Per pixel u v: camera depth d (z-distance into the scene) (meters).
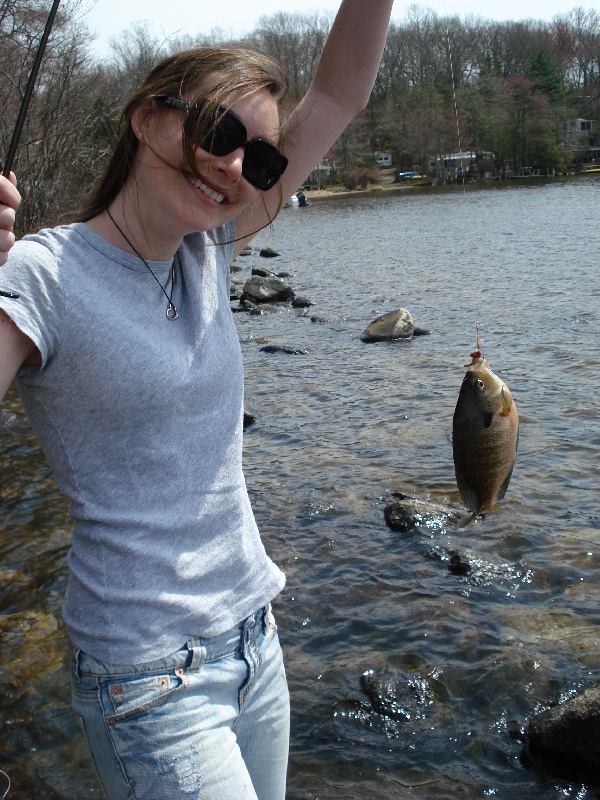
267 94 2.07
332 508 7.19
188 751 1.98
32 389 1.92
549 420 9.19
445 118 82.75
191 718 2.01
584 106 93.94
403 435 9.06
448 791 3.94
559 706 4.19
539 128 81.25
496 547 6.22
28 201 21.25
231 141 1.95
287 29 70.56
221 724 2.07
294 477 8.02
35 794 3.93
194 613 2.04
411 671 4.83
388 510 6.90
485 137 82.19
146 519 1.98
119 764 1.98
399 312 14.58
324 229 40.69
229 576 2.15
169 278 2.06
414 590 5.74
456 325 14.96
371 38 2.59
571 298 16.58
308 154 2.63
